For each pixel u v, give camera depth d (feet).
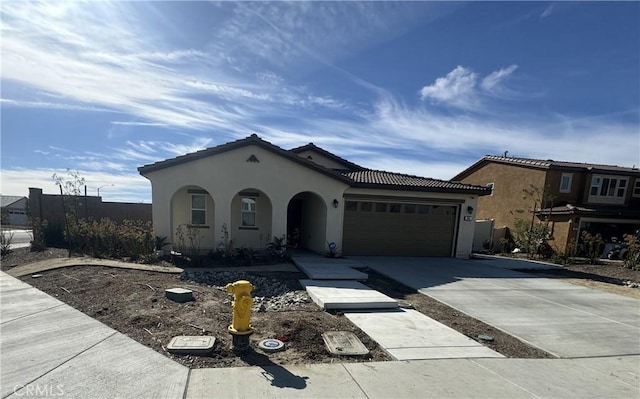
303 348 15.97
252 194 45.78
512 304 26.89
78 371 12.85
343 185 44.83
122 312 19.58
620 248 60.90
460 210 50.14
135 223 44.57
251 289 15.11
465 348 17.04
